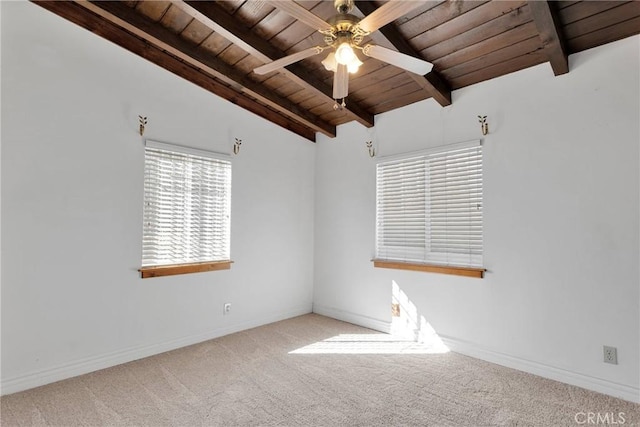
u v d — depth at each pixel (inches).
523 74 105.0
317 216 170.2
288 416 80.0
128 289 110.2
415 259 131.1
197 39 108.8
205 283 129.9
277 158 156.3
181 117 124.0
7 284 88.8
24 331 91.0
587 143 93.0
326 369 104.7
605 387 88.8
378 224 144.3
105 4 91.7
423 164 129.6
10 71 89.9
